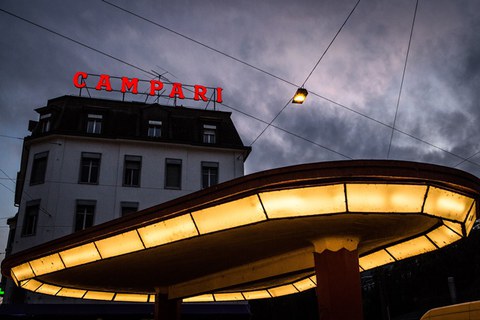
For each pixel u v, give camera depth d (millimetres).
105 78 39812
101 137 36031
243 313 34031
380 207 10266
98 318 32031
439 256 48875
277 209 10406
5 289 32844
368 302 50594
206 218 11344
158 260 15258
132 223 12703
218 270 17734
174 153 37344
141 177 36031
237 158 38562
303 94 18047
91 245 13969
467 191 10930
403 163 10094
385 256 15492
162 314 20656
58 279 18031
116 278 18266
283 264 15711
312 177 10070
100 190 35062
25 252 15859
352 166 10039
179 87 41094
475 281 44531
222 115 40844
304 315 52125
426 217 11992
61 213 33844
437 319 10156
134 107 39094
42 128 37250
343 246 12539
